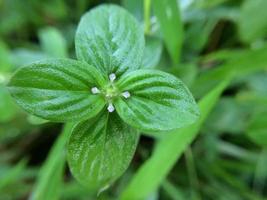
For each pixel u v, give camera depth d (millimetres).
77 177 170
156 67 304
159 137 287
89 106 163
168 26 281
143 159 336
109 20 178
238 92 343
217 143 339
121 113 163
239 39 346
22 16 382
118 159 171
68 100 159
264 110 304
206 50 357
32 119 214
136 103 163
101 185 178
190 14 327
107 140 170
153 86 162
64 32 376
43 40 344
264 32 333
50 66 156
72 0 381
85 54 175
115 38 177
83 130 167
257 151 343
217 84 299
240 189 329
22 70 152
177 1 282
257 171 332
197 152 340
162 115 159
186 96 158
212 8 333
